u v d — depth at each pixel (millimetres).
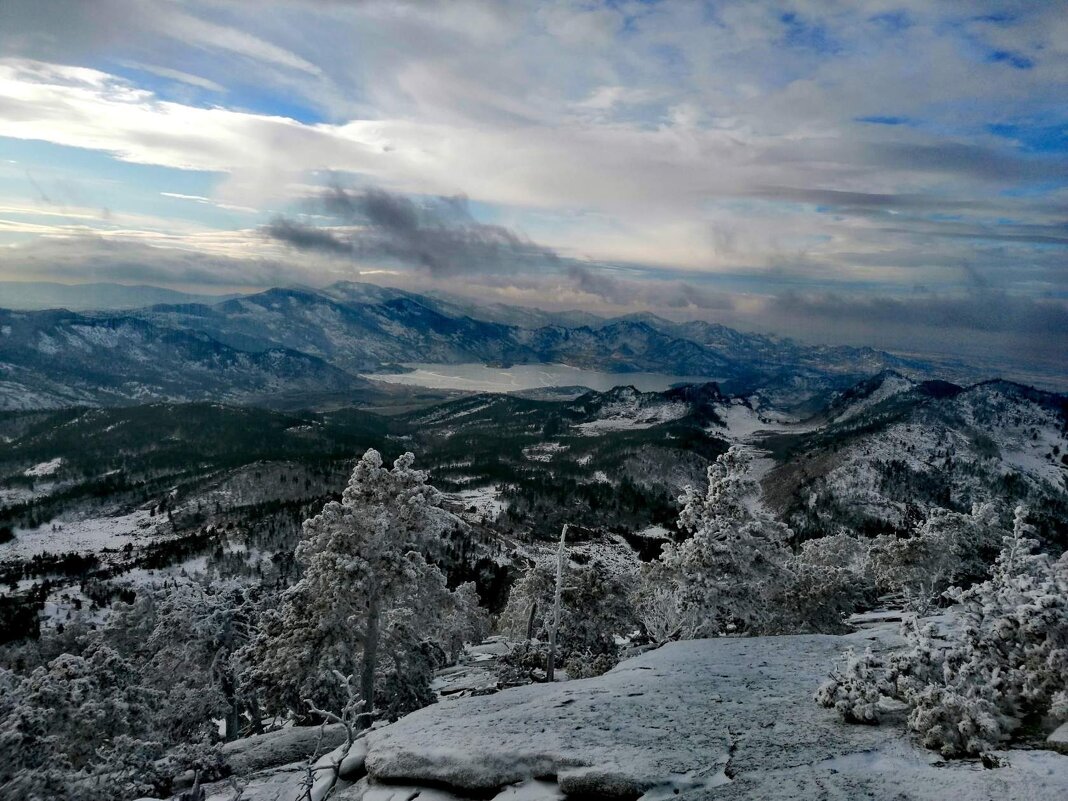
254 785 14094
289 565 128375
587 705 12680
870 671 11148
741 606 25406
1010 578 11672
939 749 8922
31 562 148625
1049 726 8961
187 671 31859
